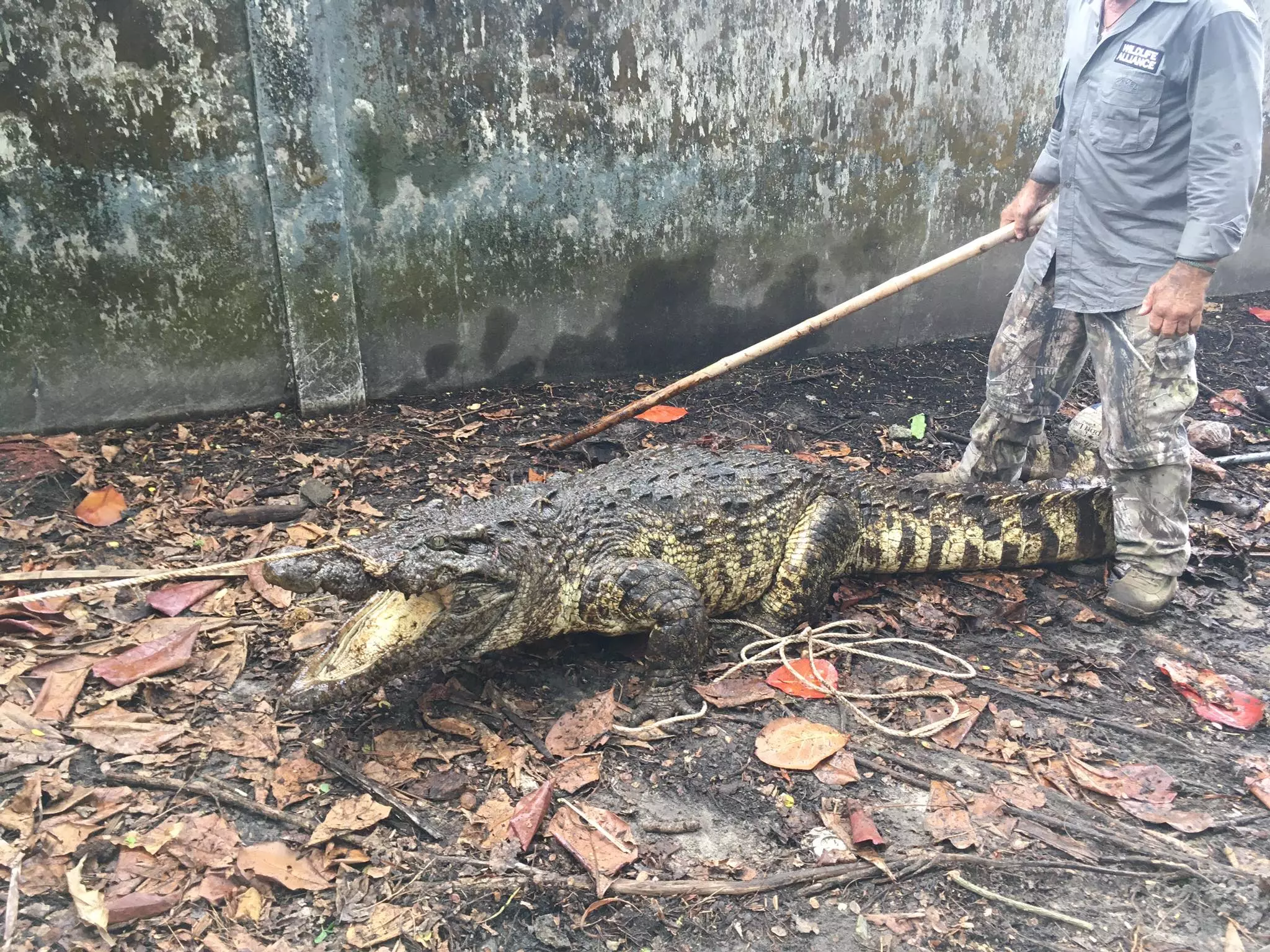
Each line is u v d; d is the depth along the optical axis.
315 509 2.64
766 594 2.39
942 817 1.75
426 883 1.58
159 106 2.81
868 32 3.63
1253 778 1.83
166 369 3.07
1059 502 2.48
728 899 1.59
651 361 3.81
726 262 3.76
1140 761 1.89
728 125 3.56
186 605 2.16
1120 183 2.12
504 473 2.94
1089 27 2.17
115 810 1.65
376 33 3.00
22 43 2.63
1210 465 2.99
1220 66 1.90
